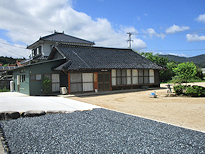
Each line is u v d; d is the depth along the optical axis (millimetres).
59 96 14062
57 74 16375
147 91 17391
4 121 6484
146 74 20250
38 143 4414
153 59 40469
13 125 5922
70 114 7355
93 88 16359
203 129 5621
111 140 4562
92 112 7754
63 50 17656
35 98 12117
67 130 5355
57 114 7383
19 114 7043
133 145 4258
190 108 8984
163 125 5836
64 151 3957
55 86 16172
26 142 4484
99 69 16156
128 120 6422
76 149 4051
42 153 3873
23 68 16391
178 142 4434
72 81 15234
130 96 13898
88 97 13453
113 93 15969
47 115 7219
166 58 42688
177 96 13688
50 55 19672
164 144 4312
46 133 5117
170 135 4906
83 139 4645
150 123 6062
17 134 5059
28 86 15023
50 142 4469
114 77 17891
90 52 19109
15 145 4301
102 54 19562
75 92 15336
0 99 11281
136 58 21484
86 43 28906
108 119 6566
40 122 6207
